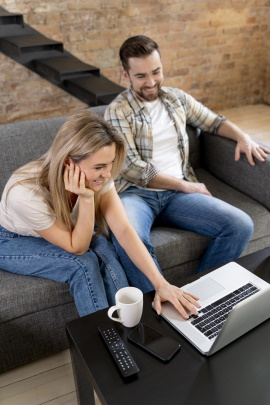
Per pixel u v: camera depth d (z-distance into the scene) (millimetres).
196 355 1141
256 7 4328
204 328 1211
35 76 3816
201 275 1439
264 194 2023
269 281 1397
